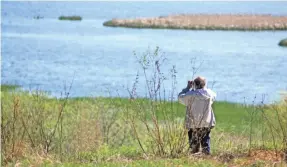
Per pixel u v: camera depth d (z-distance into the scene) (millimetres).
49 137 44875
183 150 41719
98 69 161875
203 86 41375
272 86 132250
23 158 39625
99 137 50094
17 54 196500
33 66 165875
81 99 86938
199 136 40969
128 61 180250
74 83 135125
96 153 42594
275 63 179000
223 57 194750
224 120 77375
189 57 191625
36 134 43906
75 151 43062
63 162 39094
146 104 49406
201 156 40094
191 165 36844
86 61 181500
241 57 195250
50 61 180250
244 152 41594
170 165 36844
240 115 81812
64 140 46156
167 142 41062
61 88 126562
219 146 44719
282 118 51688
